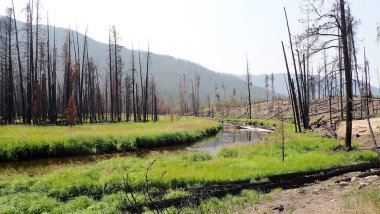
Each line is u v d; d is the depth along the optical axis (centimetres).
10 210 1115
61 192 1385
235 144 3058
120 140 3077
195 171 1742
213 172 1719
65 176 1642
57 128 3519
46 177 1612
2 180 1672
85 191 1425
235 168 1841
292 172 1603
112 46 5712
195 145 3522
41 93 4891
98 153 2792
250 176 1603
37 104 4653
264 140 3266
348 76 2136
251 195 1293
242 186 1401
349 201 977
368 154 2000
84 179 1523
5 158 2317
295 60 3972
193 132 4100
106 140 2973
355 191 1111
